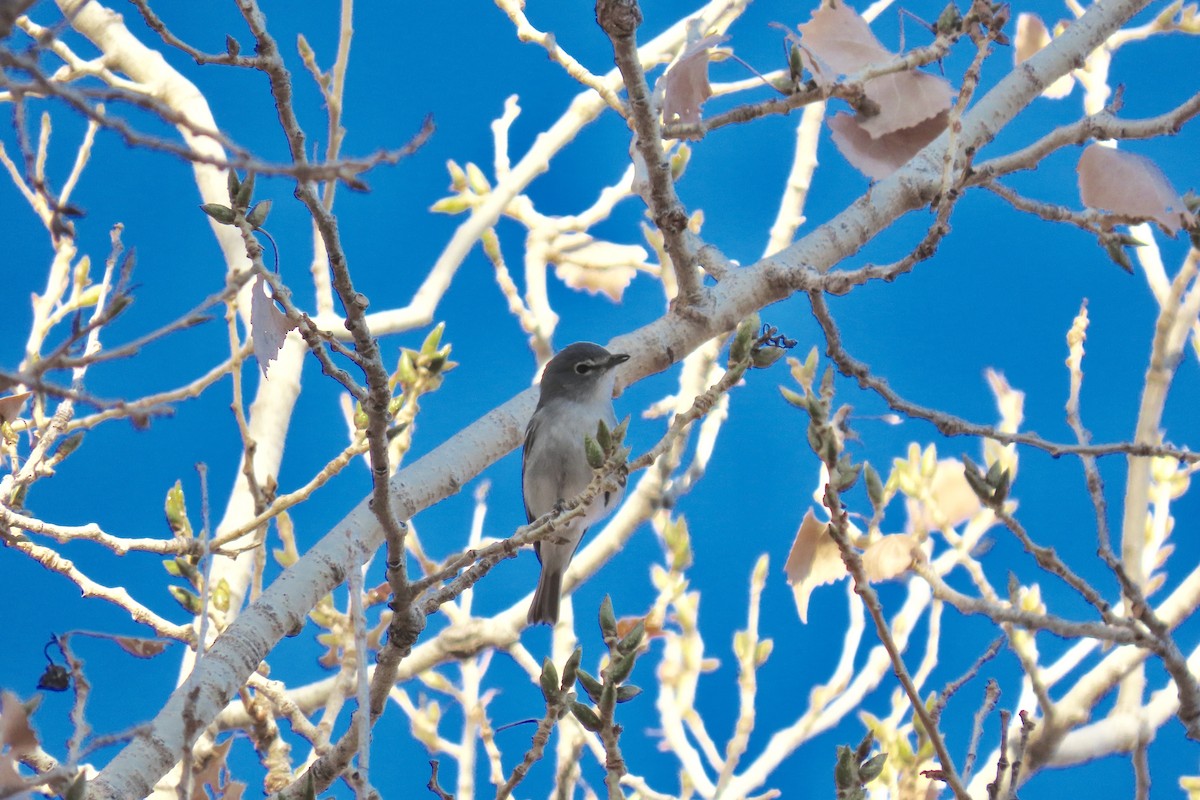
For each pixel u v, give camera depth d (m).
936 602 12.41
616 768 6.95
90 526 9.80
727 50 8.85
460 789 12.44
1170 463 12.88
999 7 7.58
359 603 6.16
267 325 6.45
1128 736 11.79
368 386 6.70
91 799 6.98
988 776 11.67
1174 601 12.48
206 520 6.97
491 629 13.38
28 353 10.88
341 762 7.50
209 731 9.85
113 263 10.27
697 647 13.27
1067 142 8.74
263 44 6.14
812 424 7.09
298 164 4.36
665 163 9.29
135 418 4.81
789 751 12.52
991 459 11.70
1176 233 7.47
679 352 10.19
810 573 8.45
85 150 11.67
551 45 10.88
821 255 10.47
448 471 9.13
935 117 8.48
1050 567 8.10
